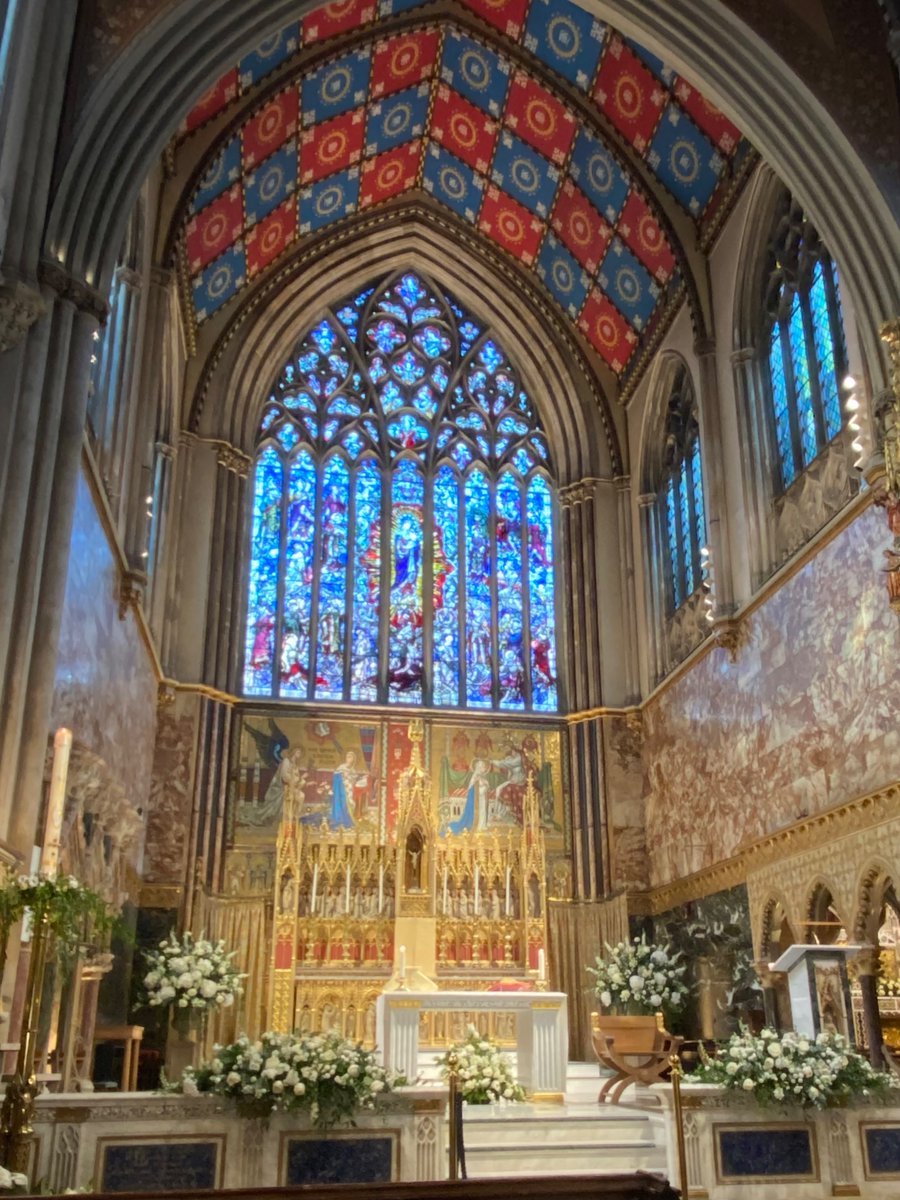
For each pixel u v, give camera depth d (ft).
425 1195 16.79
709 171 70.03
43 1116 31.45
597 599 82.79
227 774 73.92
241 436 81.35
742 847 61.93
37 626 40.22
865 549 51.08
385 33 70.54
